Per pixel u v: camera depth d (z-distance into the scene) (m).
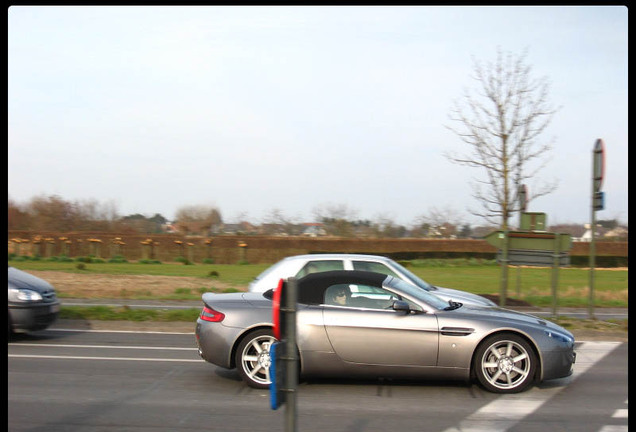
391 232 54.66
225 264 41.59
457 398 7.46
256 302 8.05
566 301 20.27
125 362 9.29
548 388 8.03
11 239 44.28
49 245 46.12
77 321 12.80
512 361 7.68
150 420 6.50
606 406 7.24
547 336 7.70
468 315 7.78
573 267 43.09
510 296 20.98
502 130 20.28
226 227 61.06
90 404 7.05
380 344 7.57
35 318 10.38
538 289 24.47
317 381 8.16
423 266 37.94
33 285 10.62
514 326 7.68
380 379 8.25
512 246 14.39
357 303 7.78
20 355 9.70
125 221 63.84
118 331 12.31
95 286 22.02
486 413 6.89
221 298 8.28
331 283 7.90
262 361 7.76
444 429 6.33
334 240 46.56
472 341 7.58
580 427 6.45
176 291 20.78
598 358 10.09
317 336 7.59
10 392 7.52
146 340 11.30
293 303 4.20
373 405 7.12
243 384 8.02
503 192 20.41
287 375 4.16
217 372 8.69
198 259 45.53
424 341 7.57
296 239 46.19
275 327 4.15
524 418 6.73
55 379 8.18
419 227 55.34
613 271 38.38
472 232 54.91
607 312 18.12
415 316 7.65
